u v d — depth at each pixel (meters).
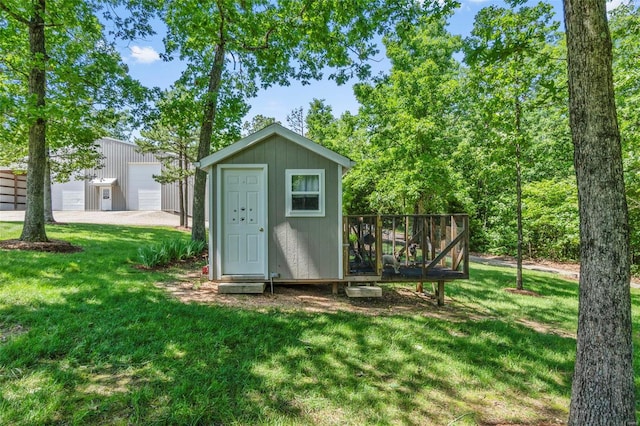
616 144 2.26
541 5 6.29
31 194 8.35
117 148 23.88
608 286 2.25
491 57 4.09
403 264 6.87
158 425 2.33
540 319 5.55
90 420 2.35
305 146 5.96
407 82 11.93
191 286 6.03
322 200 6.03
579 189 2.37
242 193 6.03
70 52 8.47
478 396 2.98
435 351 3.79
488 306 6.13
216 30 9.42
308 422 2.47
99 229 13.06
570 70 2.38
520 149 7.45
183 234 13.66
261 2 9.59
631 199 9.93
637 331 5.39
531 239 15.27
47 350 3.19
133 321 4.03
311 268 6.02
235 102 10.02
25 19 7.72
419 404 2.79
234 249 6.02
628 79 6.57
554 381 3.32
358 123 13.56
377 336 4.12
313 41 10.03
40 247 7.82
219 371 3.06
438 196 12.30
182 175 16.64
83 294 4.86
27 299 4.48
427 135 11.12
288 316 4.67
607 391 2.25
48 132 9.48
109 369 3.01
